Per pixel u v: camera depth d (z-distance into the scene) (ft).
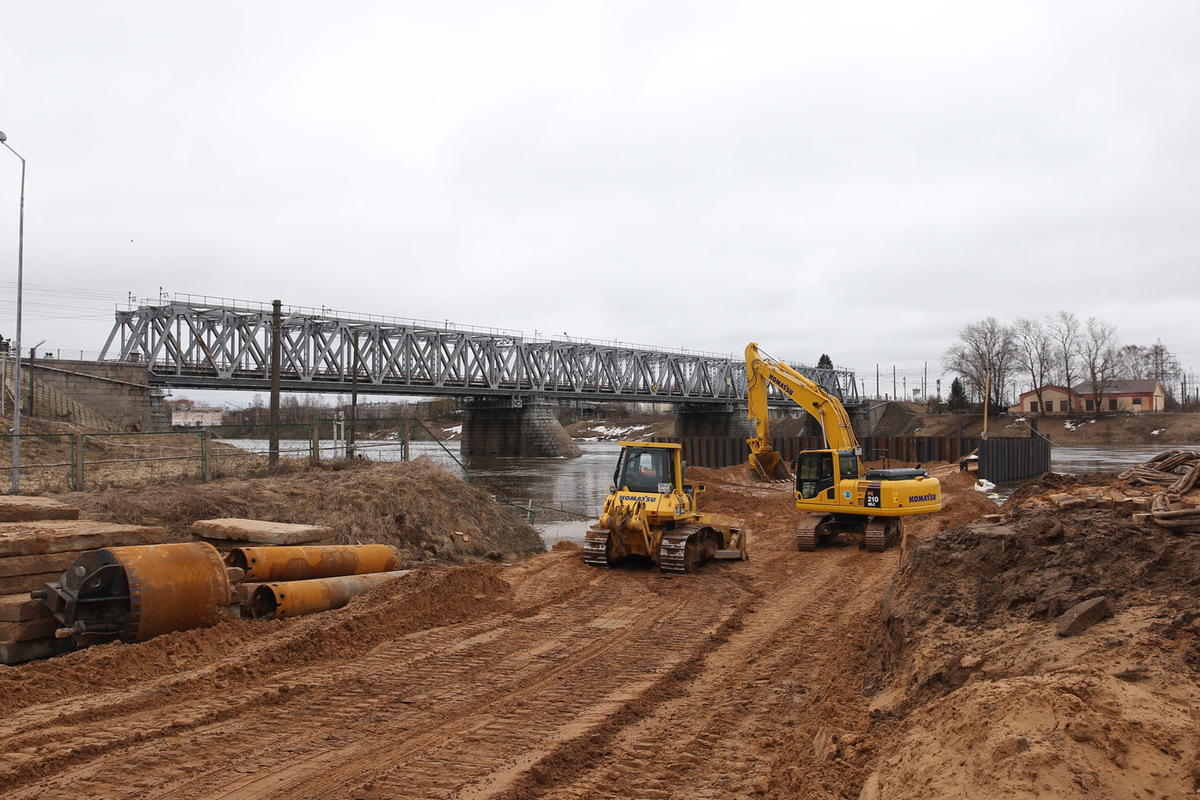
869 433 352.49
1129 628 21.47
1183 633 20.01
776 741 23.81
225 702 27.02
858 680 29.04
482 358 272.31
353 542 59.52
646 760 22.72
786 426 358.64
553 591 46.09
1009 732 15.48
